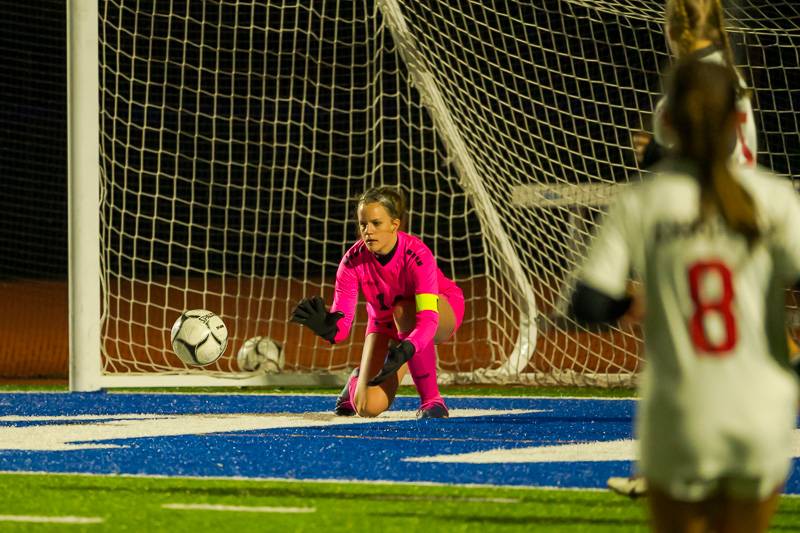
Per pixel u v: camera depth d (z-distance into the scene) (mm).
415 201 67750
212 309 59438
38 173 69312
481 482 16594
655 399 8445
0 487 16250
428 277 22859
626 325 37500
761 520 8547
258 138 72562
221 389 31688
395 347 21906
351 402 25109
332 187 71125
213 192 73500
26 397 29578
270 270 74375
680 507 8461
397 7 33688
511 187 34281
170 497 15445
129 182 72438
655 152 13727
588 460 18734
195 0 70750
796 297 40406
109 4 68875
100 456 19250
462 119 34562
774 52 49781
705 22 13875
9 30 62188
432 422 24312
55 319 54500
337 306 23562
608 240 8633
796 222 8461
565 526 13570
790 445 20047
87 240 30578
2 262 70250
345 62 70312
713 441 8195
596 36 56219
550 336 38656
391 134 68938
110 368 38094
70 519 13977
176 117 71938
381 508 14609
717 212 8430
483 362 38500
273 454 19453
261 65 71500
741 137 13602
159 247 74000
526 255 34469
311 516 14102
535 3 57031
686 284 8398
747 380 8242
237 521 13812
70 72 30328
